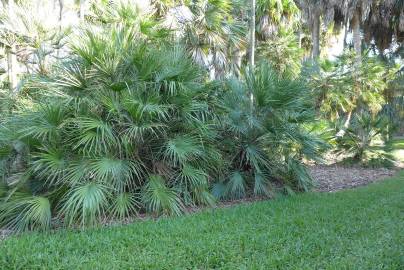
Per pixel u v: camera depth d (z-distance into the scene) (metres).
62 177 5.79
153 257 4.32
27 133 5.83
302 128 8.58
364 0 18.53
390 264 4.13
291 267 4.08
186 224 5.65
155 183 6.47
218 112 7.86
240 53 13.56
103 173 5.77
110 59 6.42
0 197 6.06
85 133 5.89
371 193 8.04
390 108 24.16
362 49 24.06
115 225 5.66
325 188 9.26
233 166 8.15
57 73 6.50
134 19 9.65
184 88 6.76
